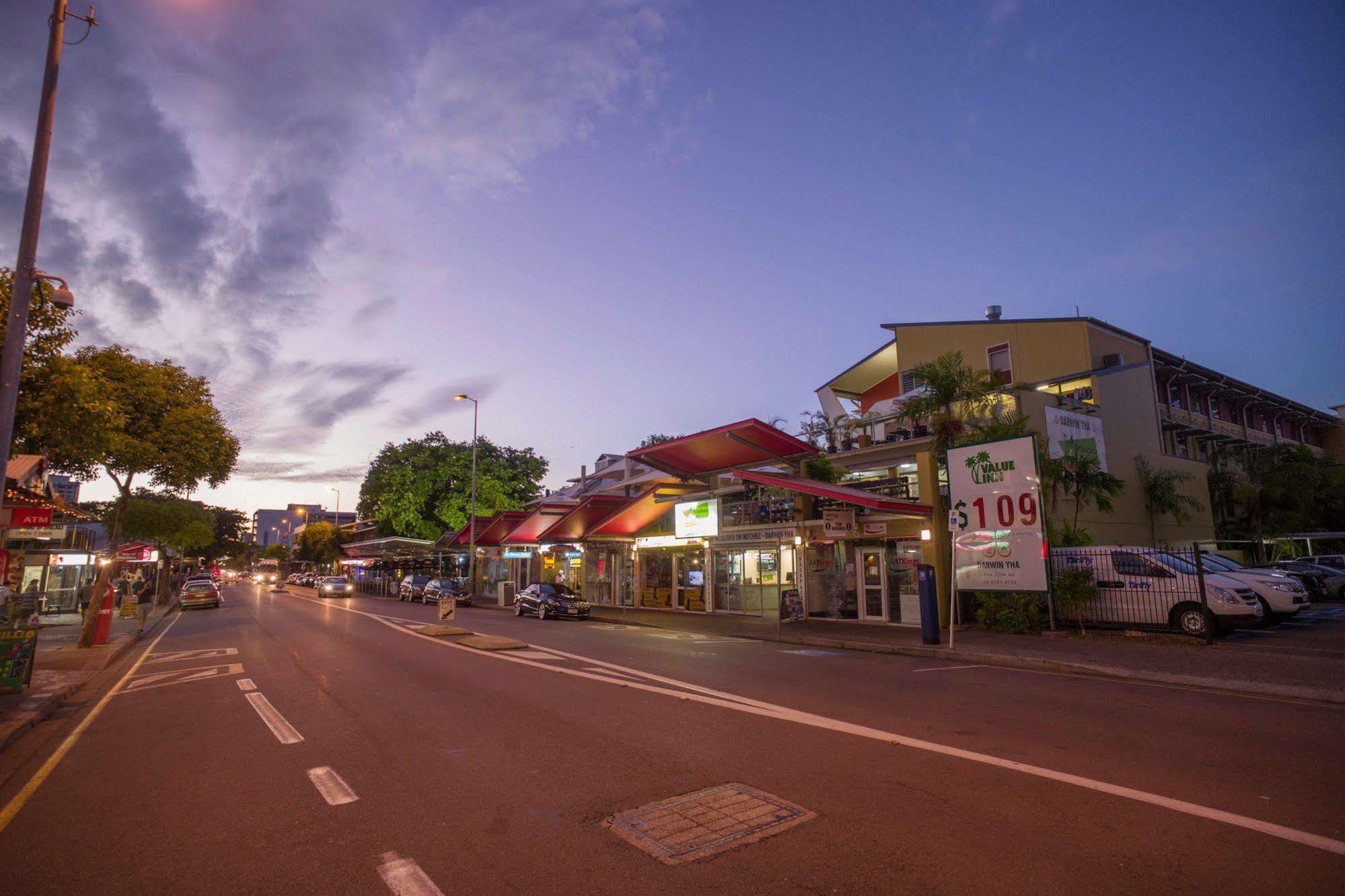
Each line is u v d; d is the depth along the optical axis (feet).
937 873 13.46
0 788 20.56
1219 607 47.06
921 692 32.37
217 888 13.58
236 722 28.12
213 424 80.59
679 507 90.27
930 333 104.47
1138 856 14.08
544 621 83.35
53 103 31.96
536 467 174.09
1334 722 25.76
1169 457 93.04
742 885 13.10
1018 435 60.59
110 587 59.41
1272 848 14.44
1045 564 53.21
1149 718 26.61
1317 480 104.58
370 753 22.84
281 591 197.36
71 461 59.82
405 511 160.04
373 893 13.25
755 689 33.37
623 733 24.72
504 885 13.37
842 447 86.53
